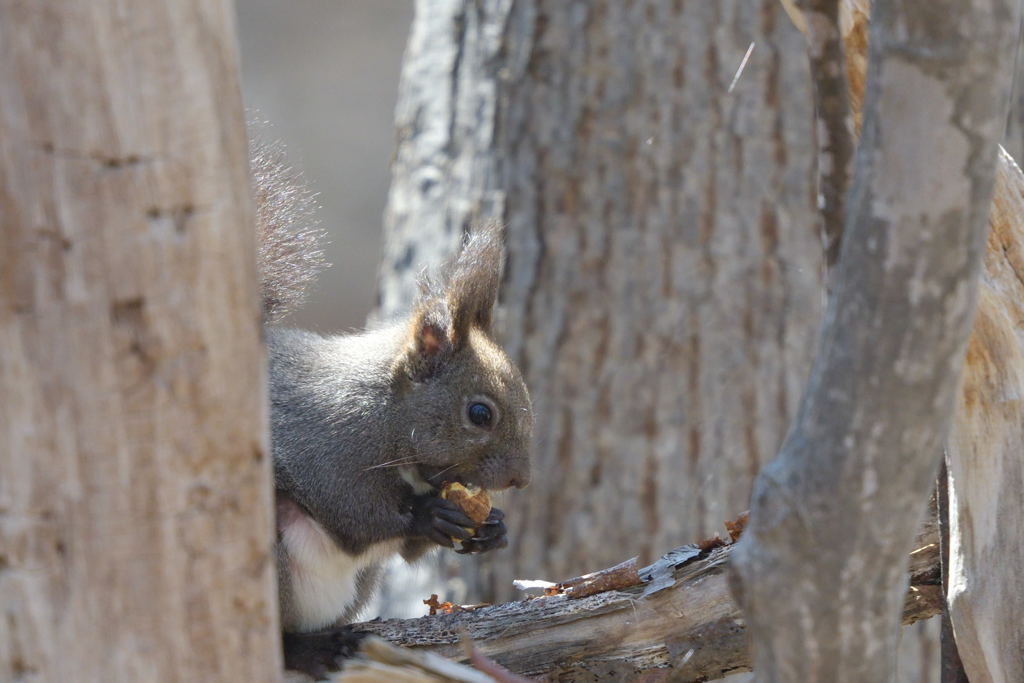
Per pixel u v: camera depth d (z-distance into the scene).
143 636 4.35
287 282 4.58
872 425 4.28
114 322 4.23
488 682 4.48
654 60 4.78
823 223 4.39
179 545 4.35
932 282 4.18
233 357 4.35
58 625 4.35
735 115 4.78
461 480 4.58
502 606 4.50
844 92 4.38
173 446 4.35
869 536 4.35
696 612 4.48
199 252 4.27
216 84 4.22
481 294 4.59
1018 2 4.18
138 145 4.13
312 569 4.55
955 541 4.47
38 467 4.31
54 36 4.03
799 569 4.35
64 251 4.17
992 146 4.13
